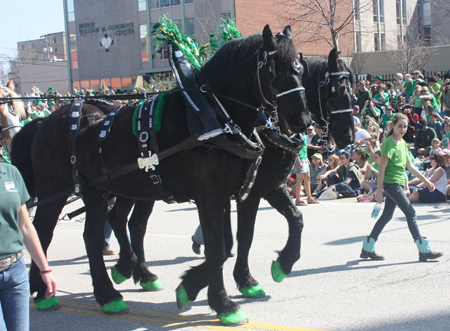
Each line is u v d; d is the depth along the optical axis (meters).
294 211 4.67
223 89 3.92
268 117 4.48
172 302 4.58
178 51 4.20
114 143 4.27
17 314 2.72
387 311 3.99
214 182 3.80
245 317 3.89
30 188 4.87
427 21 38.78
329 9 24.69
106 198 4.55
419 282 4.72
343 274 5.13
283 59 3.57
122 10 35.16
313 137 12.02
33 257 2.89
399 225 7.48
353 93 4.93
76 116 4.58
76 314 4.32
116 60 36.09
